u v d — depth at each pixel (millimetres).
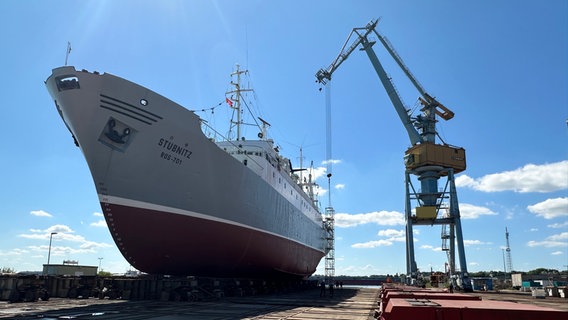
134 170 18750
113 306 18875
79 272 41844
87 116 17469
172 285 22422
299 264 41469
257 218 27203
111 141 18062
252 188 26312
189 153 20516
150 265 21969
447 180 48812
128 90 18188
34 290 22188
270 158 31875
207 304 20375
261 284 32438
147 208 19312
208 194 21797
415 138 50781
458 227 47062
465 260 46281
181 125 20000
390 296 7418
